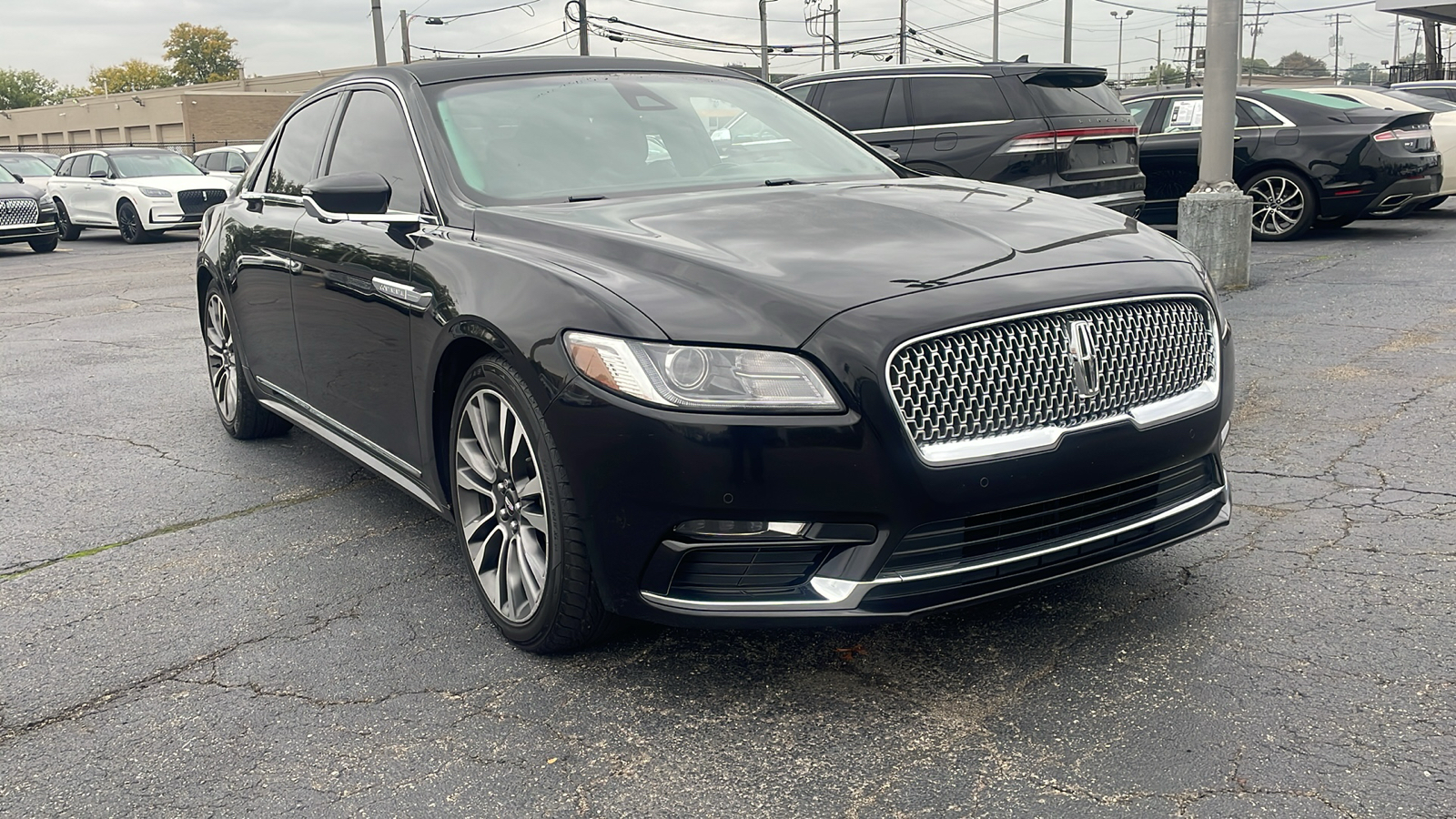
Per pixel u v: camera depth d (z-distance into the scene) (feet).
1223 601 10.37
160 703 9.32
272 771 8.25
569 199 11.46
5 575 12.33
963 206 10.79
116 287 40.16
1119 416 8.96
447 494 11.08
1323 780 7.52
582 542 8.91
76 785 8.16
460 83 12.96
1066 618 10.18
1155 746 8.05
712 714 8.81
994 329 8.44
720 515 8.22
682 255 9.16
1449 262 31.01
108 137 218.18
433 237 11.11
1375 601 10.21
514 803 7.75
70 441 17.99
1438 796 7.27
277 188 15.38
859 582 8.25
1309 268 31.09
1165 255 9.94
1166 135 39.47
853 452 8.05
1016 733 8.34
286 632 10.61
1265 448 15.07
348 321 12.37
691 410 8.13
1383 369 18.98
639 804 7.68
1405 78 151.12
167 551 12.91
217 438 18.01
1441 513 12.34
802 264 8.93
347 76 14.70
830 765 8.04
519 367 9.10
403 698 9.26
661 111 13.26
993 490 8.33
